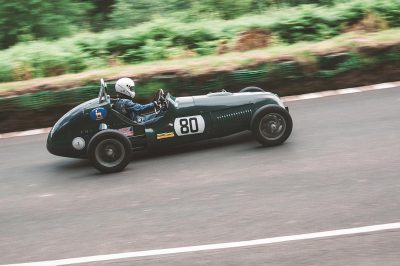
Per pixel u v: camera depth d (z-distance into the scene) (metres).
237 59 11.30
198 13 16.45
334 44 11.40
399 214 5.23
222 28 14.28
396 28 13.37
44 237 5.71
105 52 13.91
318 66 10.93
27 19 15.84
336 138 7.83
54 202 6.72
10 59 13.09
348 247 4.74
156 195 6.51
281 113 7.66
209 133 7.84
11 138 10.23
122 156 7.53
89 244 5.40
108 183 7.17
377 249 4.66
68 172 7.91
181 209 5.98
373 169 6.46
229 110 7.83
